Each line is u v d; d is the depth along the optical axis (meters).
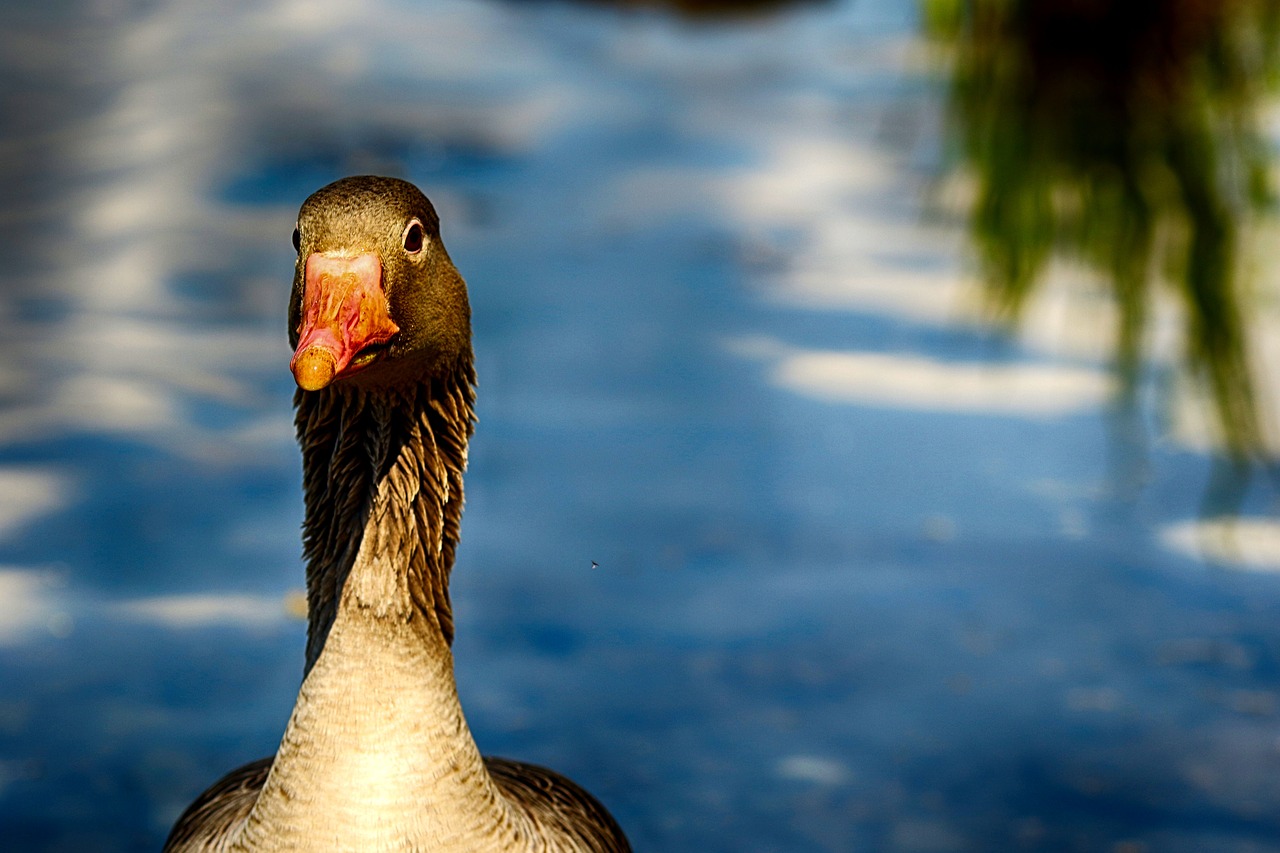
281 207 23.34
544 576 12.95
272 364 17.38
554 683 11.34
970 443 15.80
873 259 21.55
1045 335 18.36
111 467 14.45
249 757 10.16
